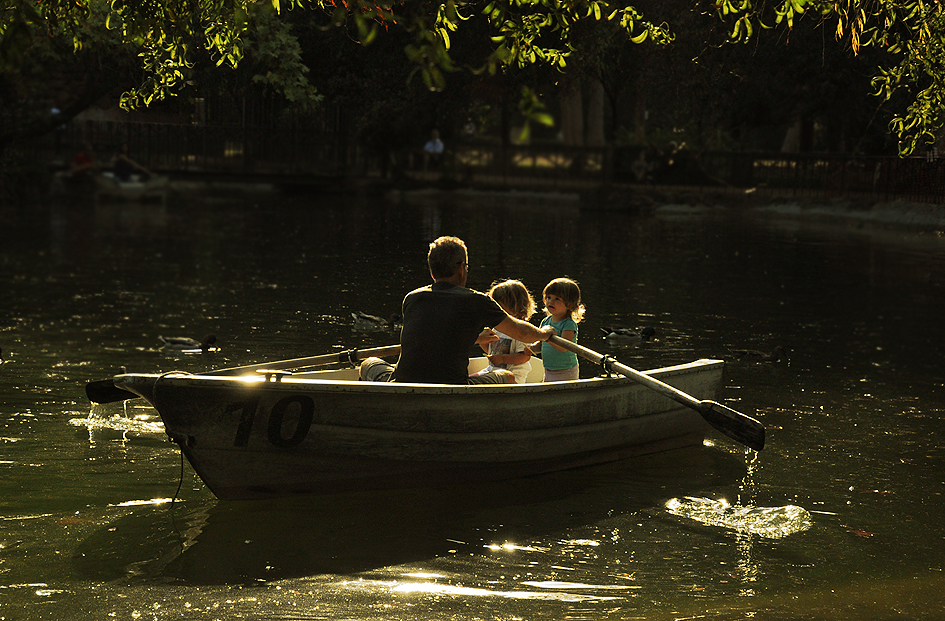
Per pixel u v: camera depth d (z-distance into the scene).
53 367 10.33
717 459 8.10
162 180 31.11
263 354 10.53
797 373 10.95
